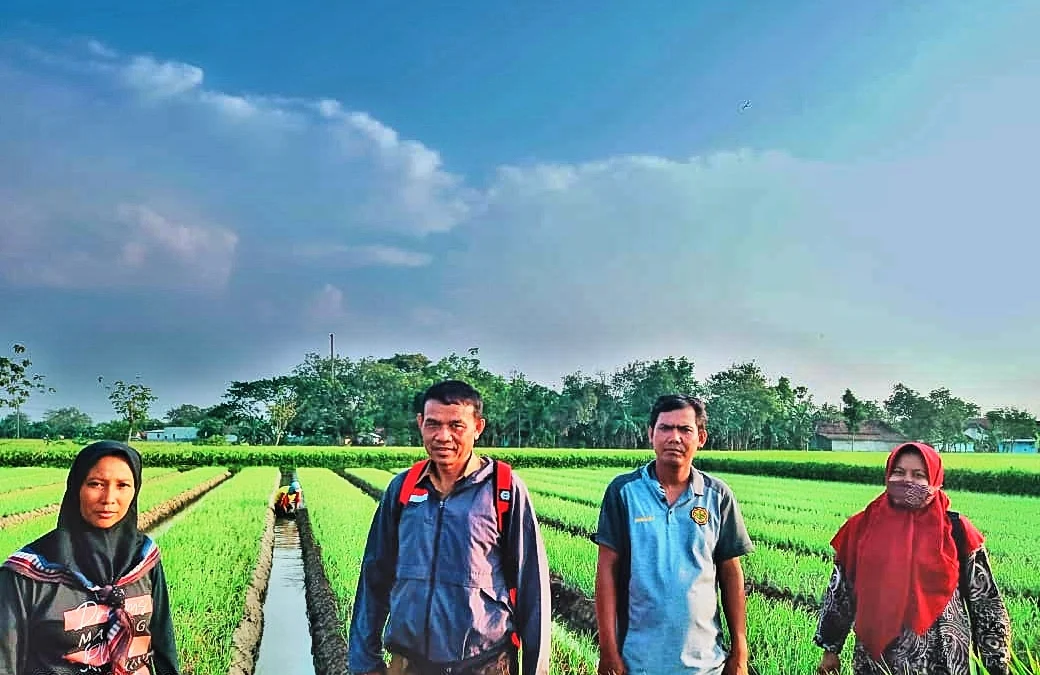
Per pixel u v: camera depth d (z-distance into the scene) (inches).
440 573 162.4
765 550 536.1
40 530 621.9
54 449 1898.4
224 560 525.7
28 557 138.9
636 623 176.7
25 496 1031.6
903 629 173.0
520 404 3848.4
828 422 4736.7
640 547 179.5
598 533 186.5
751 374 4175.7
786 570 476.1
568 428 3850.9
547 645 165.3
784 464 1808.6
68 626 139.0
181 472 1743.4
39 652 137.9
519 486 169.9
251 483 1266.0
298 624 476.4
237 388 3937.0
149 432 5285.4
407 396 3882.9
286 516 979.9
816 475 1710.1
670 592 175.5
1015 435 4512.8
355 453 2198.6
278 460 2153.1
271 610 513.0
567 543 568.7
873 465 1565.0
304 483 1355.8
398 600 164.9
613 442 3929.6
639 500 182.7
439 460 165.6
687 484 183.5
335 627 408.2
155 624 155.0
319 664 384.8
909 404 4530.0
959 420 4468.5
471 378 3946.9
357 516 798.5
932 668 170.6
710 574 178.7
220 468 1833.2
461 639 160.4
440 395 167.6
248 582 481.7
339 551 581.0
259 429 3917.3
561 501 940.0
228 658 335.6
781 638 321.1
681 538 178.9
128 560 147.4
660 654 173.8
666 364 4060.0
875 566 178.1
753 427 4106.8
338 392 3873.0
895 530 178.1
